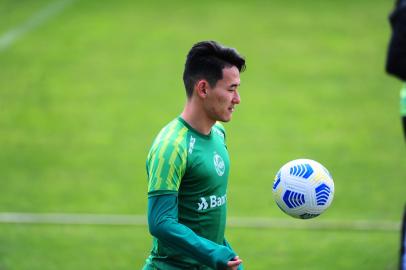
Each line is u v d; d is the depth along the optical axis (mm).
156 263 18828
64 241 32594
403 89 28250
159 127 48781
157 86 56188
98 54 62625
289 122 49688
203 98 18078
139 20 70938
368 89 55469
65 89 55281
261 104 52875
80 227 34281
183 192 18156
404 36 26547
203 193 18281
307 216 19297
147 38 66312
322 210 19266
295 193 19094
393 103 52688
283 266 30109
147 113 51094
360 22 70062
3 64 60094
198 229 18453
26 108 51688
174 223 17141
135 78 57750
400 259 25516
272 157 43938
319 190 19109
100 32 67750
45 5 76062
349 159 43438
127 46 64500
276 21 70688
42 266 29875
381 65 60156
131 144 45938
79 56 62156
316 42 65500
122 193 38656
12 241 32438
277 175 19562
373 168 42000
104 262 30500
